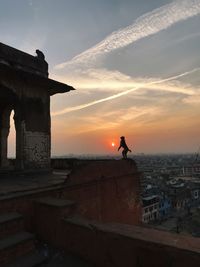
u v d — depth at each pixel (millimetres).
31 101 11234
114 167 10438
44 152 11625
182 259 3729
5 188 6730
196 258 3604
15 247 4988
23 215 6086
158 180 136750
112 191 10086
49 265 4988
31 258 5074
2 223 5230
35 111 11391
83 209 8234
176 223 70812
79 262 5062
